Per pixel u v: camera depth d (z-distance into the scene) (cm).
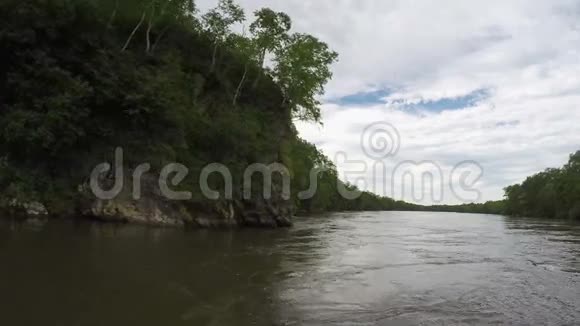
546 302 920
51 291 779
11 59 2016
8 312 650
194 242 1705
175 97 2680
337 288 986
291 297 880
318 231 2928
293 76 4109
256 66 4231
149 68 2889
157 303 766
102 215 2058
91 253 1175
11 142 1892
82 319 647
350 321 722
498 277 1220
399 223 4684
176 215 2353
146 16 3170
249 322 695
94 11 2378
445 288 1030
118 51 2608
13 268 925
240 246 1714
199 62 3631
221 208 2628
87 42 2267
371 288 998
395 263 1430
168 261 1191
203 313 730
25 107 1973
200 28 3825
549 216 9600
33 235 1410
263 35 3862
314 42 4144
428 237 2661
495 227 4347
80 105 2034
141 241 1543
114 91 2214
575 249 2050
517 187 12162
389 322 723
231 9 3503
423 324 720
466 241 2431
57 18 2098
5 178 1859
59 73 2000
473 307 852
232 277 1058
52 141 1908
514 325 740
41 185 1967
